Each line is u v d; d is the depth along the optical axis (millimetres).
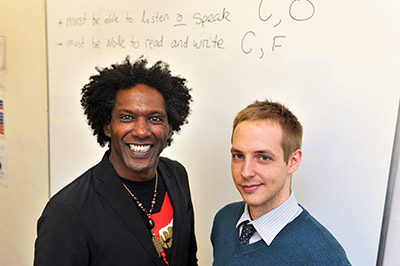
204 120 1129
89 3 1377
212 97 1099
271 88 980
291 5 916
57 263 746
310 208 962
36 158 1772
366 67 839
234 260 764
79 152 1529
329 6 866
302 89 931
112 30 1322
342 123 886
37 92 1687
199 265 1229
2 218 2098
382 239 864
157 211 912
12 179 1966
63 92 1552
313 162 941
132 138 817
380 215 861
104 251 786
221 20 1042
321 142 922
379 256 873
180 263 940
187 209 1001
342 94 877
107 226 796
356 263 909
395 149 823
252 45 995
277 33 949
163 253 880
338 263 666
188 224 984
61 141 1610
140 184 887
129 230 820
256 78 1003
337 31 864
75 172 1569
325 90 898
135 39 1258
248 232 781
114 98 826
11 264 2088
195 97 1138
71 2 1440
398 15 789
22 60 1730
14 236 2029
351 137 878
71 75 1504
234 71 1041
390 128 825
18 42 1730
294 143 733
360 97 855
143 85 820
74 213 768
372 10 816
